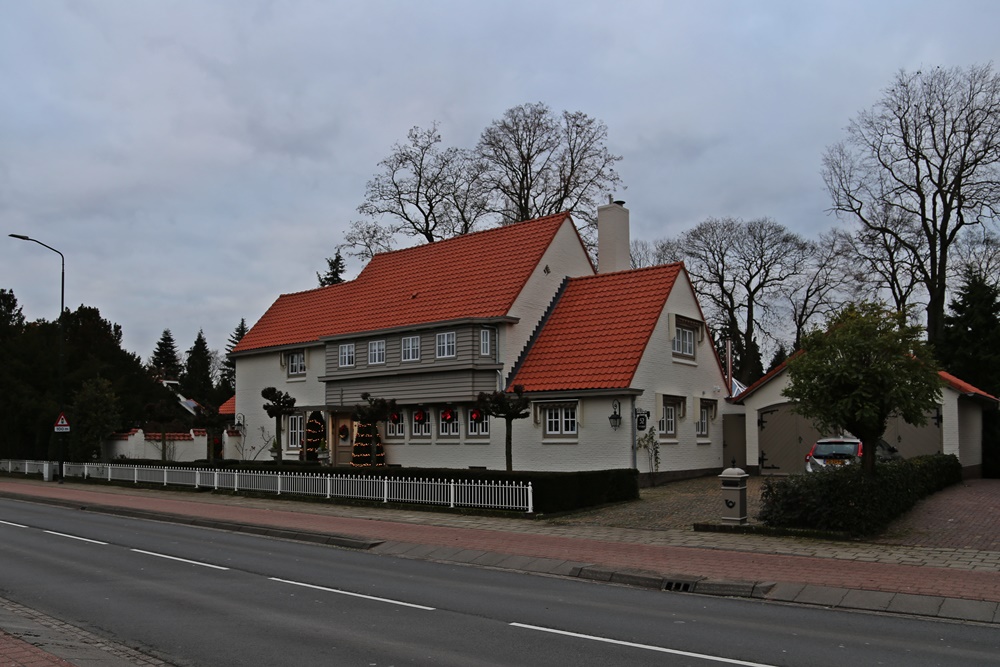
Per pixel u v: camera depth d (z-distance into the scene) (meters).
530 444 28.31
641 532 17.67
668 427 28.81
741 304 50.84
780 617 10.48
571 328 29.64
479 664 8.01
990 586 11.79
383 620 10.00
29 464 39.28
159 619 9.98
